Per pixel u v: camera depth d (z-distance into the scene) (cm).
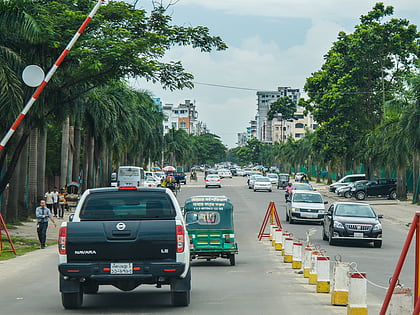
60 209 5450
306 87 9538
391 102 7025
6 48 3025
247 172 18012
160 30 3403
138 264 1321
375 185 7850
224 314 1355
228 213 2405
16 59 3034
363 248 3209
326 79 9381
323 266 1705
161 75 3378
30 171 4944
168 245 1328
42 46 3144
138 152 9894
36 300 1572
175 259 1331
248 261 2591
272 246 3256
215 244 2391
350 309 1304
